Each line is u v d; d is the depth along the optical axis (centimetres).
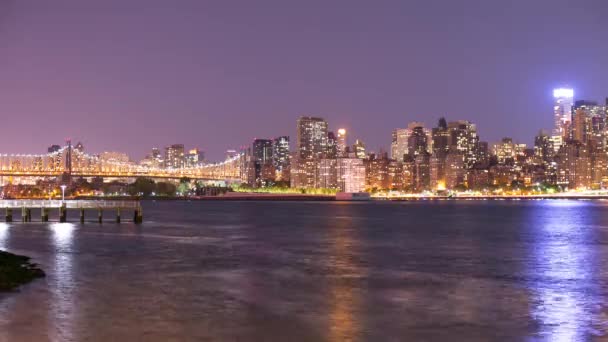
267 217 16250
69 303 3834
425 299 4041
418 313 3619
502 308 3766
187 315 3541
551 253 6938
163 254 6569
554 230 11081
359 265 5753
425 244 8025
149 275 5025
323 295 4172
